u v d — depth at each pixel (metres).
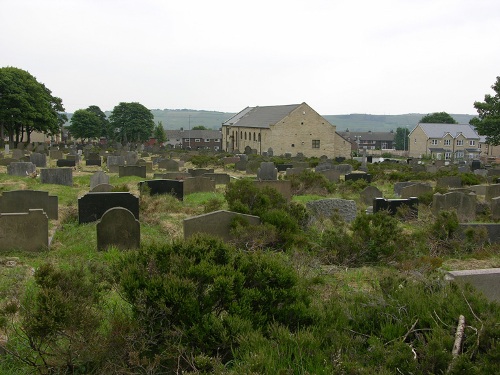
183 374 5.53
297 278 7.50
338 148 78.50
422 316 6.53
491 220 18.19
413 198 17.77
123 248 12.49
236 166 39.19
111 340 5.98
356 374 5.38
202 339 6.15
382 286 7.74
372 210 19.16
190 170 29.22
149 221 16.09
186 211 18.28
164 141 112.38
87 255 11.98
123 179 28.73
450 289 7.34
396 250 11.98
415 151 100.94
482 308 6.64
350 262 11.77
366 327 6.68
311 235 13.62
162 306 6.21
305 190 24.84
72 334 6.04
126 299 6.78
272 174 29.50
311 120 75.94
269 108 89.75
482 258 12.40
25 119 63.97
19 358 5.99
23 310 6.59
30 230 12.39
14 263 11.10
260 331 6.38
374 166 43.03
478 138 99.19
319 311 6.93
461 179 29.12
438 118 121.62
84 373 5.90
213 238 7.95
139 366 5.78
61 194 22.52
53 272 6.77
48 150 54.19
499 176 33.66
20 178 28.16
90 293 6.84
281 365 5.68
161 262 7.20
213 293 6.61
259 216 13.88
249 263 7.30
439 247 13.15
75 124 89.69
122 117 96.50
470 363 5.28
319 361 5.75
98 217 15.52
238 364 5.69
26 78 65.25
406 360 5.51
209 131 134.88
